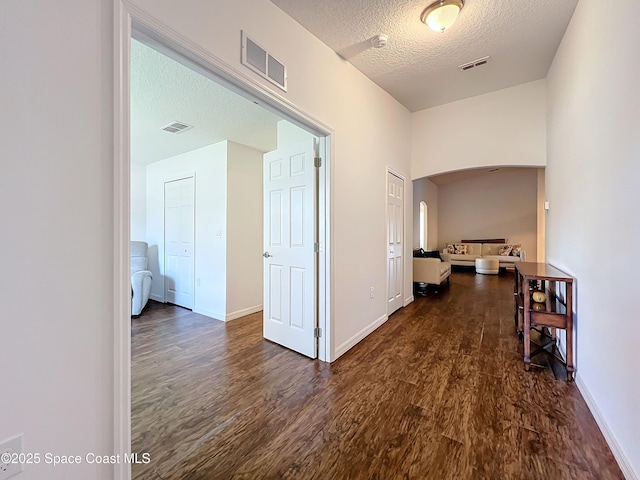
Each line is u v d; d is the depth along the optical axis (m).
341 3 1.96
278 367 2.37
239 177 3.95
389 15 2.11
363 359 2.50
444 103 3.89
